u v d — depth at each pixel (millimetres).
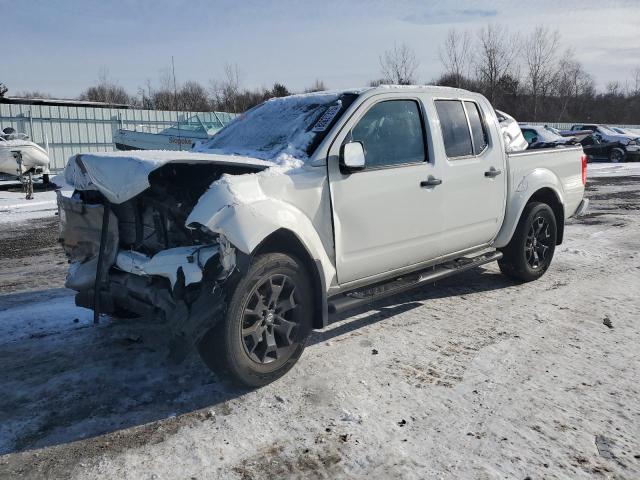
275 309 3631
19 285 6266
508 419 3227
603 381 3699
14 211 12906
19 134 18344
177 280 3316
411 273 4789
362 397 3510
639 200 13297
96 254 3938
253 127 4711
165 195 3594
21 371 3934
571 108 51531
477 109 5320
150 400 3504
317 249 3764
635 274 6461
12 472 2783
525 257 5926
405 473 2740
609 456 2861
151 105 30766
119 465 2834
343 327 4777
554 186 6086
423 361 4047
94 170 3582
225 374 3486
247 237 3223
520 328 4715
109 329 4754
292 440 3045
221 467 2814
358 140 4152
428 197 4602
